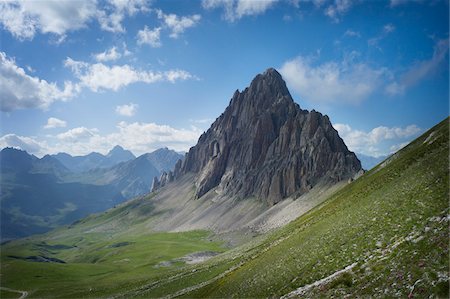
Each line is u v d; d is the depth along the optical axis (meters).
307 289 37.81
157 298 85.56
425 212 36.84
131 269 163.62
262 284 50.25
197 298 69.06
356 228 46.06
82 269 168.50
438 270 26.19
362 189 76.75
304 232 68.62
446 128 69.94
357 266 35.03
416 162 62.59
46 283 140.12
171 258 184.75
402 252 31.61
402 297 26.06
